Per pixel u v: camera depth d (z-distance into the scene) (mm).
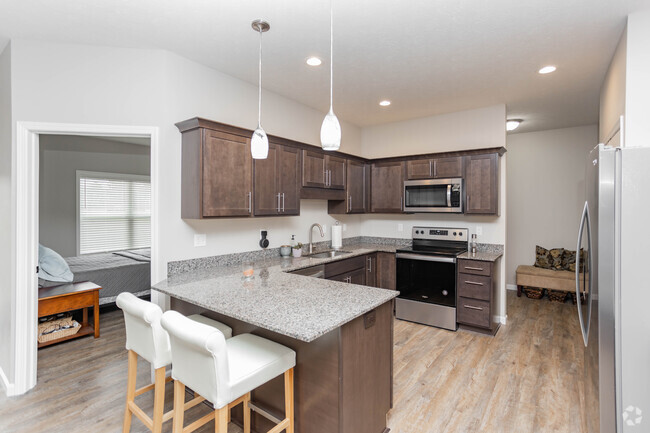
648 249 1583
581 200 5121
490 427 2135
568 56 2766
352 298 1991
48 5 2043
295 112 3936
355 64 2936
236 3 2047
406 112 4383
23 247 2475
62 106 2477
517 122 4734
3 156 2615
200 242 2941
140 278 4469
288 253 3686
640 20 2137
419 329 3801
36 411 2297
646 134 2141
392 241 4938
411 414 2264
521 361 3018
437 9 2111
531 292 5066
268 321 1606
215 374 1406
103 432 2088
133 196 6465
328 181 3943
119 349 3283
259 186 3033
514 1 2031
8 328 2557
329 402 1718
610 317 1646
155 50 2639
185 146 2721
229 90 3170
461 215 4371
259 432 2059
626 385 1620
